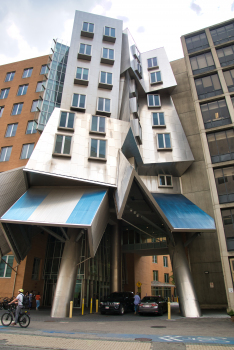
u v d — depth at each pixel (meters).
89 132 20.00
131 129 19.86
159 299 18.84
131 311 21.19
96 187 18.77
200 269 21.69
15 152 27.00
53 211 15.80
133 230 29.16
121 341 7.52
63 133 19.23
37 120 24.56
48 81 25.78
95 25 27.08
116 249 27.03
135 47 27.88
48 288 25.81
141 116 25.61
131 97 24.72
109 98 23.28
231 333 9.43
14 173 17.89
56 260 25.89
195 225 18.03
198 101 24.78
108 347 6.75
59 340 7.62
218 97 24.12
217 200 20.70
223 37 26.86
